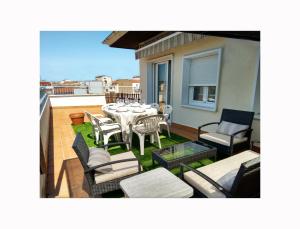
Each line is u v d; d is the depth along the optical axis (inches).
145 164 117.8
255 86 135.4
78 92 362.6
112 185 78.9
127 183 69.2
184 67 204.1
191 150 107.6
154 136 164.6
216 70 175.8
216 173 77.8
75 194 88.2
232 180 64.2
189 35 162.1
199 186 70.3
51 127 220.8
